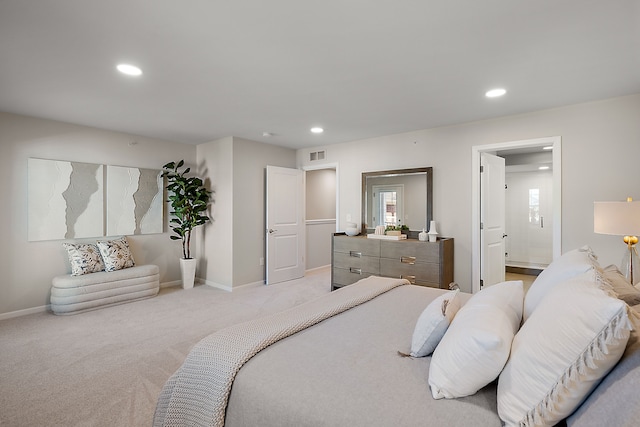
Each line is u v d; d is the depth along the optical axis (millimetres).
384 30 2014
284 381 1214
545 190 6211
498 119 3871
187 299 4457
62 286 3752
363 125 4246
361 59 2398
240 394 1223
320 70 2582
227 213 5027
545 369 951
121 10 1799
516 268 6441
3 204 3689
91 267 4078
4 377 2365
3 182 3689
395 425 984
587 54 2318
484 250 4109
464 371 1092
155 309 4000
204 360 1373
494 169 4340
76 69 2551
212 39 2115
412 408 1058
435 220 4375
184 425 1304
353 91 3037
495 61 2430
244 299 4469
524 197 6410
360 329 1716
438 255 3895
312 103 3377
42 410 1977
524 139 3693
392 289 2545
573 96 3160
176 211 5055
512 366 1040
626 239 2631
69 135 4164
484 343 1059
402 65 2492
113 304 4133
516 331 1303
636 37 2084
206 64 2475
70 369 2484
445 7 1781
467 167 4113
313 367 1310
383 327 1747
